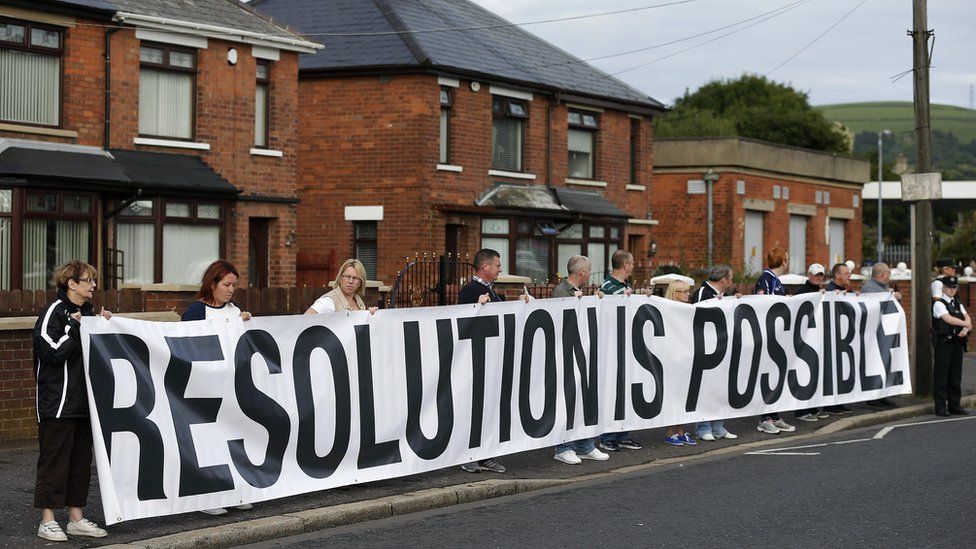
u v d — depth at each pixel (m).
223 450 8.82
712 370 13.77
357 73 27.28
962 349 16.91
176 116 22.36
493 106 28.84
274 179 23.89
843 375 15.88
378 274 27.42
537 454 12.63
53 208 19.78
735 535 8.42
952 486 10.46
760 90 77.56
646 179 34.00
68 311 7.93
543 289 20.97
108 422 8.06
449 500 9.95
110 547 7.77
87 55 20.77
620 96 32.47
